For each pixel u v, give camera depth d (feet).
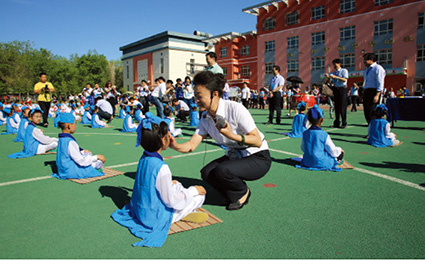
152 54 161.99
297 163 15.05
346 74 27.14
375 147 18.93
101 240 7.42
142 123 8.01
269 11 119.34
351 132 25.40
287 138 23.31
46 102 34.81
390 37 90.63
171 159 16.25
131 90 181.78
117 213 8.80
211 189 11.30
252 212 9.04
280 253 6.72
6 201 10.11
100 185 11.80
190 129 30.91
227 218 8.64
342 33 100.37
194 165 14.90
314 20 106.32
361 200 9.86
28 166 15.23
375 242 7.15
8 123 30.78
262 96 75.41
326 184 11.58
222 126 8.13
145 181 7.79
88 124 38.55
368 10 93.81
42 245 7.19
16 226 8.23
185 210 8.37
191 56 156.56
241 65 135.44
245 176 9.12
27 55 185.57
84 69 209.15
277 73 32.53
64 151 12.48
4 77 168.25
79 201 10.08
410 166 14.08
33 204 9.84
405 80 88.84
